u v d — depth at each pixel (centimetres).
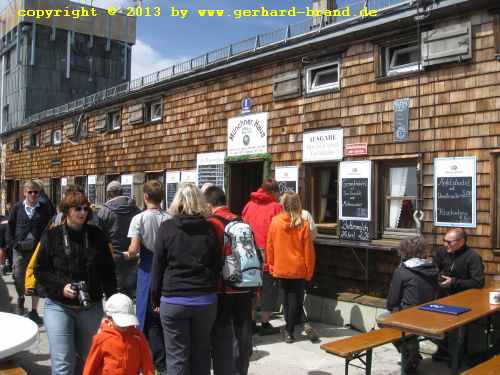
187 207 390
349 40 744
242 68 934
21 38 2991
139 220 487
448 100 630
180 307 377
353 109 738
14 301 800
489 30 595
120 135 1338
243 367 432
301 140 813
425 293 496
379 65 707
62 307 376
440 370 524
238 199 964
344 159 747
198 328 388
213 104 1006
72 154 1606
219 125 988
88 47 3164
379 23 693
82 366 391
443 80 636
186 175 1072
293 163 827
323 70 797
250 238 426
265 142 878
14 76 3056
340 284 747
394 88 688
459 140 618
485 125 596
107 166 1396
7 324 360
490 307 450
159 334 475
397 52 706
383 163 711
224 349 418
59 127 1708
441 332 371
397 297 507
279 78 854
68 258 381
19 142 2042
